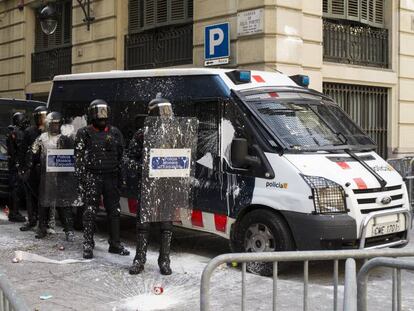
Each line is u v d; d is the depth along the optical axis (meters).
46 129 7.96
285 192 6.20
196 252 7.68
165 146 6.22
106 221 9.65
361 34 13.31
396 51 13.80
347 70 12.61
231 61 11.48
